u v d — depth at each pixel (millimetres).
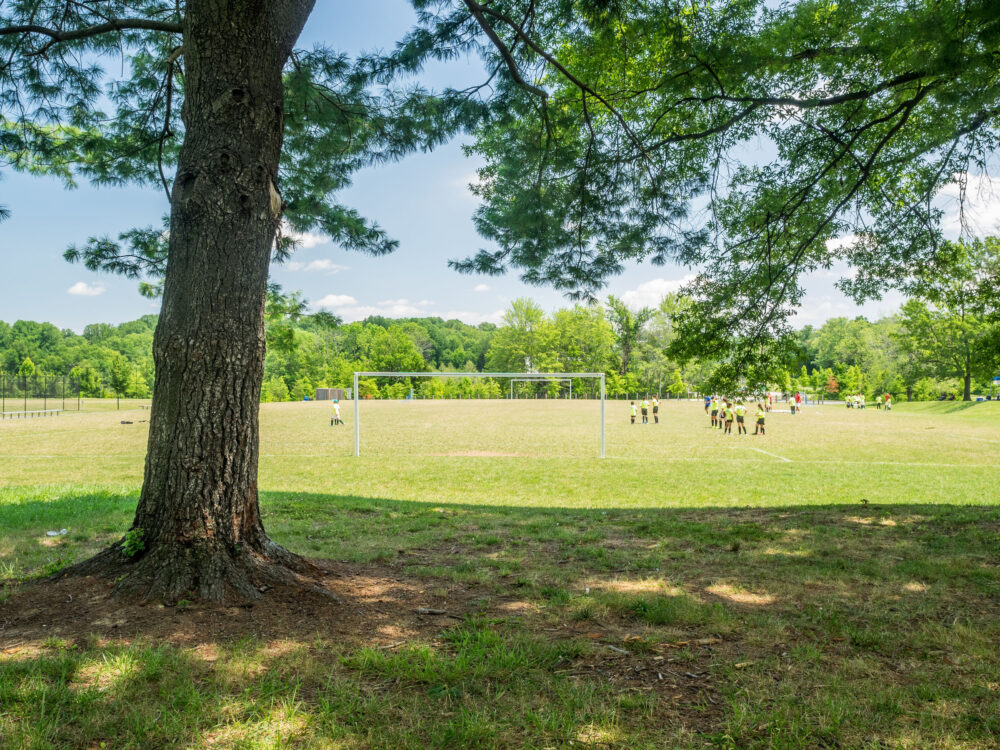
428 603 4793
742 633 4160
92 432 31859
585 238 9359
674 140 9289
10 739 2676
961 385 73125
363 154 9562
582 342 104188
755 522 8719
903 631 4160
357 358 110000
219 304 4590
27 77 7859
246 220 4727
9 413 53312
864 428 35875
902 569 5828
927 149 9148
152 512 4547
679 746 2729
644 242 9156
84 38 7691
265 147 4879
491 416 45906
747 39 7668
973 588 5191
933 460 20547
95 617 4000
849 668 3559
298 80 7895
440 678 3383
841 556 6457
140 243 9930
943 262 9875
